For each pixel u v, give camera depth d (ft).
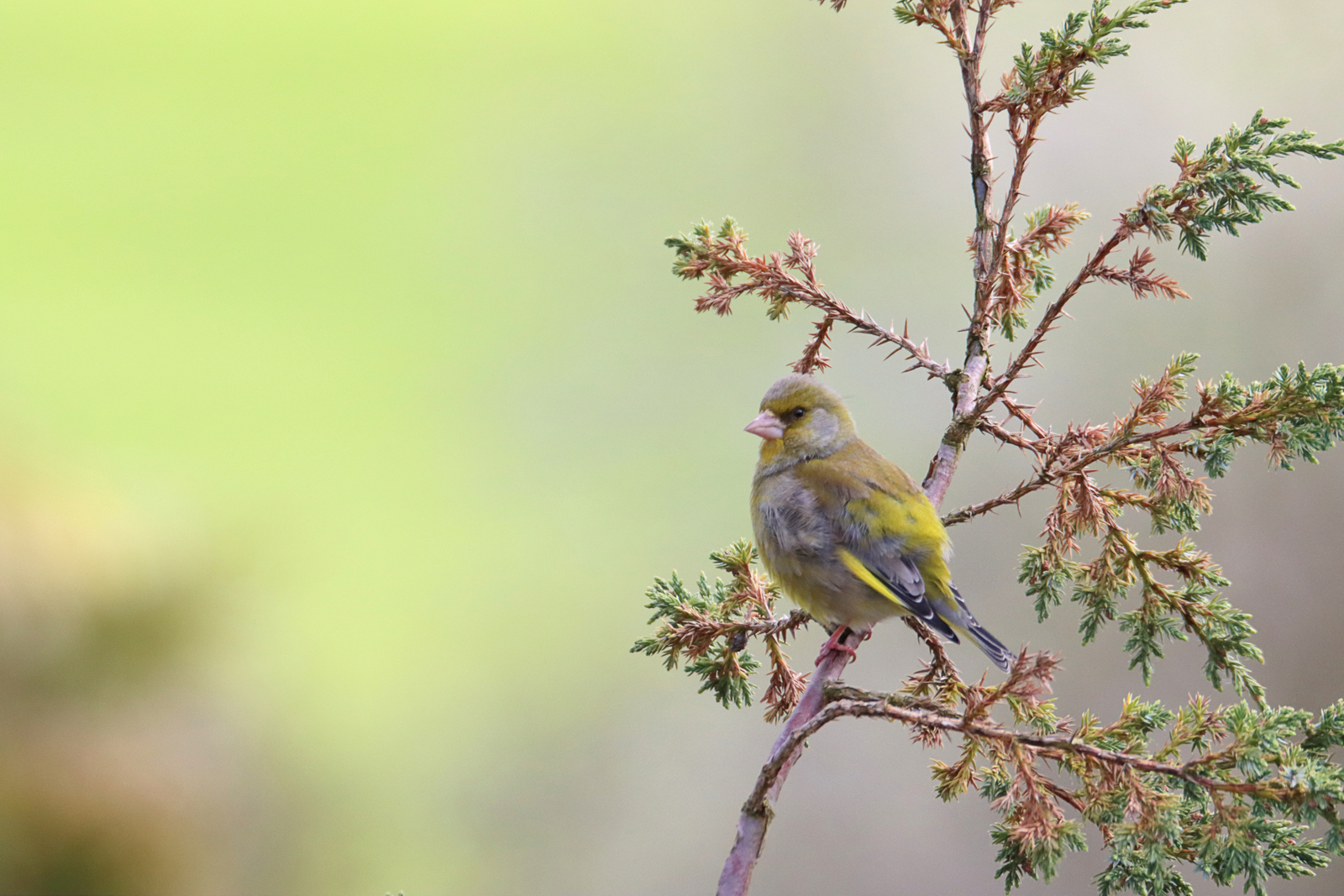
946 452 18.89
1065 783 31.94
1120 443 17.65
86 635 29.68
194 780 30.40
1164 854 14.99
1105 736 14.79
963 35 19.19
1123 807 14.02
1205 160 17.58
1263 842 14.71
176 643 31.24
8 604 28.68
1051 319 18.11
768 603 19.51
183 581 31.68
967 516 18.83
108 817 27.58
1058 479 18.37
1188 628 17.60
